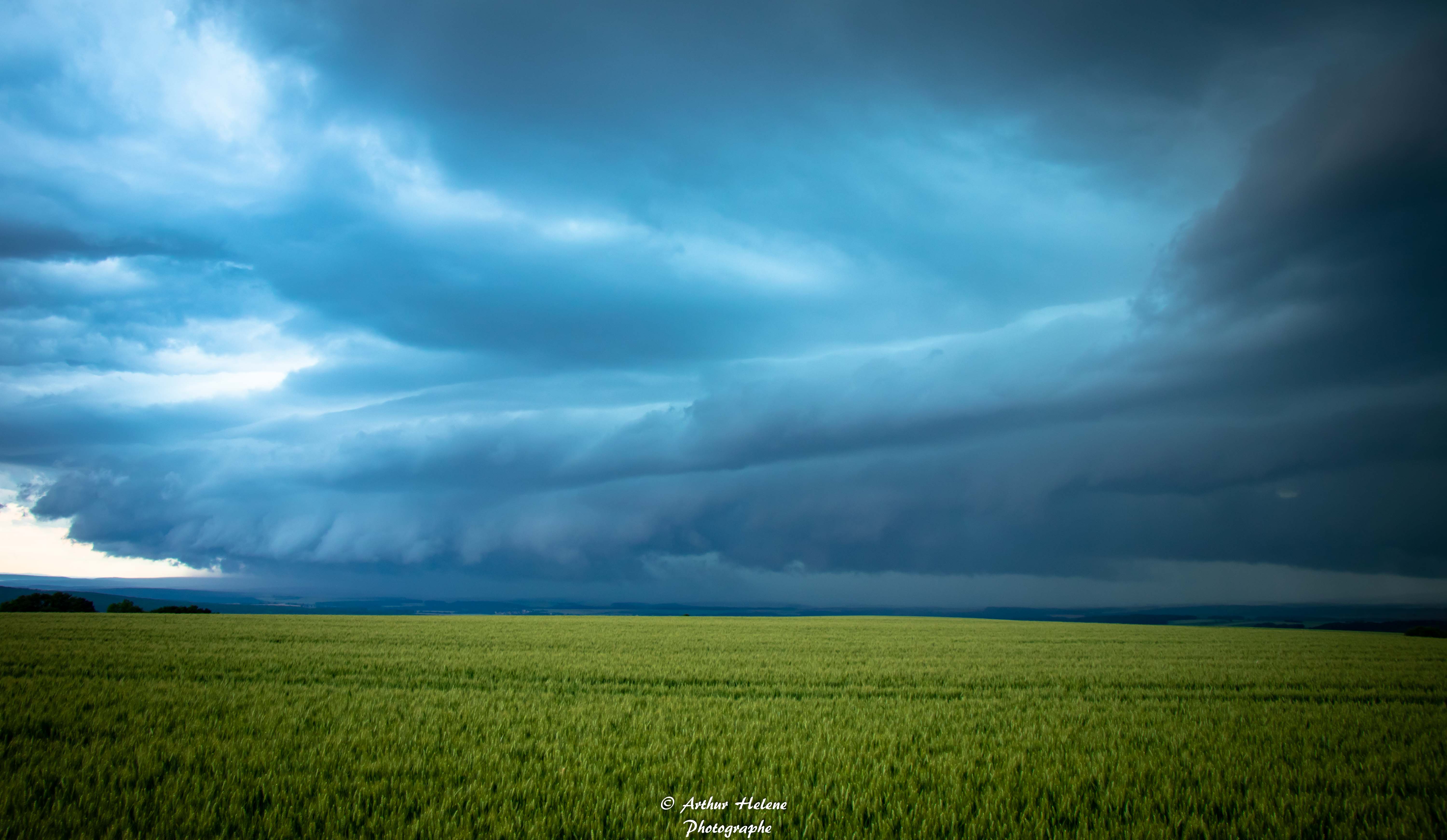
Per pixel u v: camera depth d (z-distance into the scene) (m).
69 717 10.24
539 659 20.55
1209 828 6.91
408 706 11.98
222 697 12.36
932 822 6.75
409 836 6.14
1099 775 8.45
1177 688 16.69
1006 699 14.39
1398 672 20.67
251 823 6.43
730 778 8.05
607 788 7.50
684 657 22.30
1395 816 7.45
